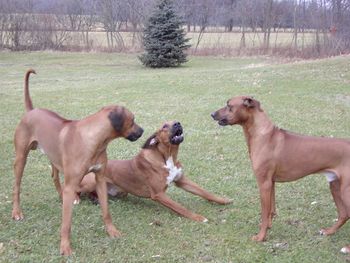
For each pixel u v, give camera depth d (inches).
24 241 77.2
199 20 618.2
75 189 75.0
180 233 80.8
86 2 574.6
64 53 520.7
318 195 98.3
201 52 493.0
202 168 116.1
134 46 548.7
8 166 118.3
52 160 80.0
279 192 99.7
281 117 174.4
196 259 71.8
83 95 237.3
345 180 71.6
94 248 75.2
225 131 153.0
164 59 401.4
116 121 73.4
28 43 551.2
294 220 85.6
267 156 75.9
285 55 452.4
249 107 77.0
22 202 94.3
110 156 127.7
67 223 74.1
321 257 72.1
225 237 78.9
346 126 159.5
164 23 404.2
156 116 179.9
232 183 105.8
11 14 546.3
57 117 81.4
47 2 565.9
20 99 225.0
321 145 73.5
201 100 213.5
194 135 148.1
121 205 94.6
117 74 347.9
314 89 232.1
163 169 89.9
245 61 434.9
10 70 381.1
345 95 217.2
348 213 71.5
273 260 71.0
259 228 82.6
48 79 319.3
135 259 71.8
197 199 97.9
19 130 84.3
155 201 97.0
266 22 546.6
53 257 71.9
